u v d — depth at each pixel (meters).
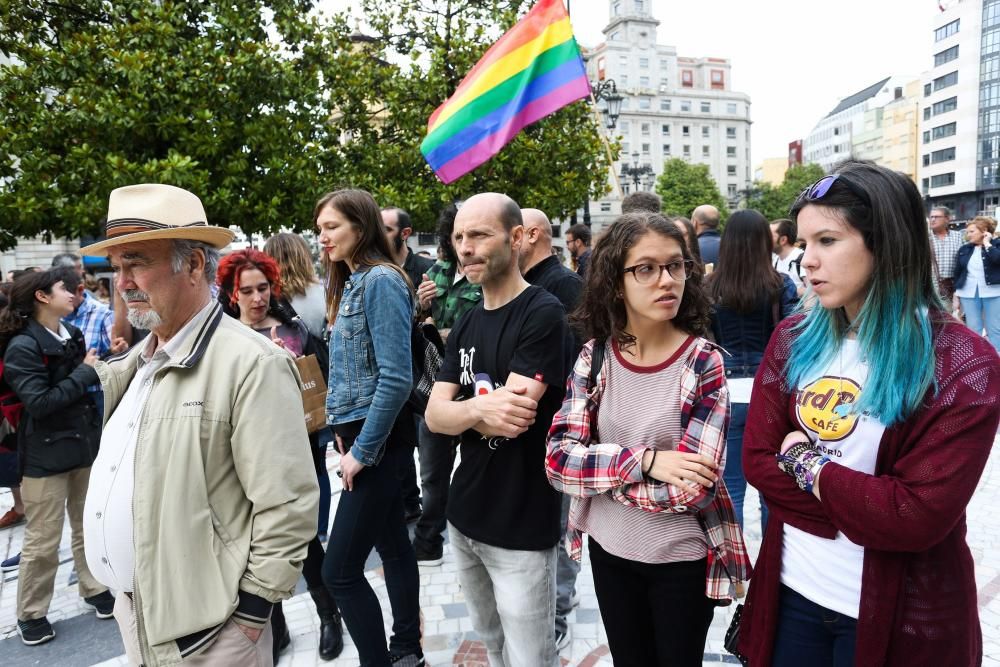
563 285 3.12
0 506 5.12
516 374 2.00
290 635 3.05
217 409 1.67
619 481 1.73
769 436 1.61
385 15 12.45
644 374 1.83
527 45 4.88
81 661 3.01
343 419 2.55
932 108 81.50
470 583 2.30
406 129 12.05
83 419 3.29
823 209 1.44
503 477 2.08
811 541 1.52
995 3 72.44
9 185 9.31
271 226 10.79
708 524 1.77
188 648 1.60
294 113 11.04
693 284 1.83
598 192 13.36
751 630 1.67
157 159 9.77
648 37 92.31
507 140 4.92
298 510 1.68
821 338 1.54
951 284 8.53
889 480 1.35
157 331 1.78
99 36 9.62
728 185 94.31
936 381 1.34
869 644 1.39
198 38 9.97
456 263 4.24
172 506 1.62
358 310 2.52
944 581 1.38
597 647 2.83
